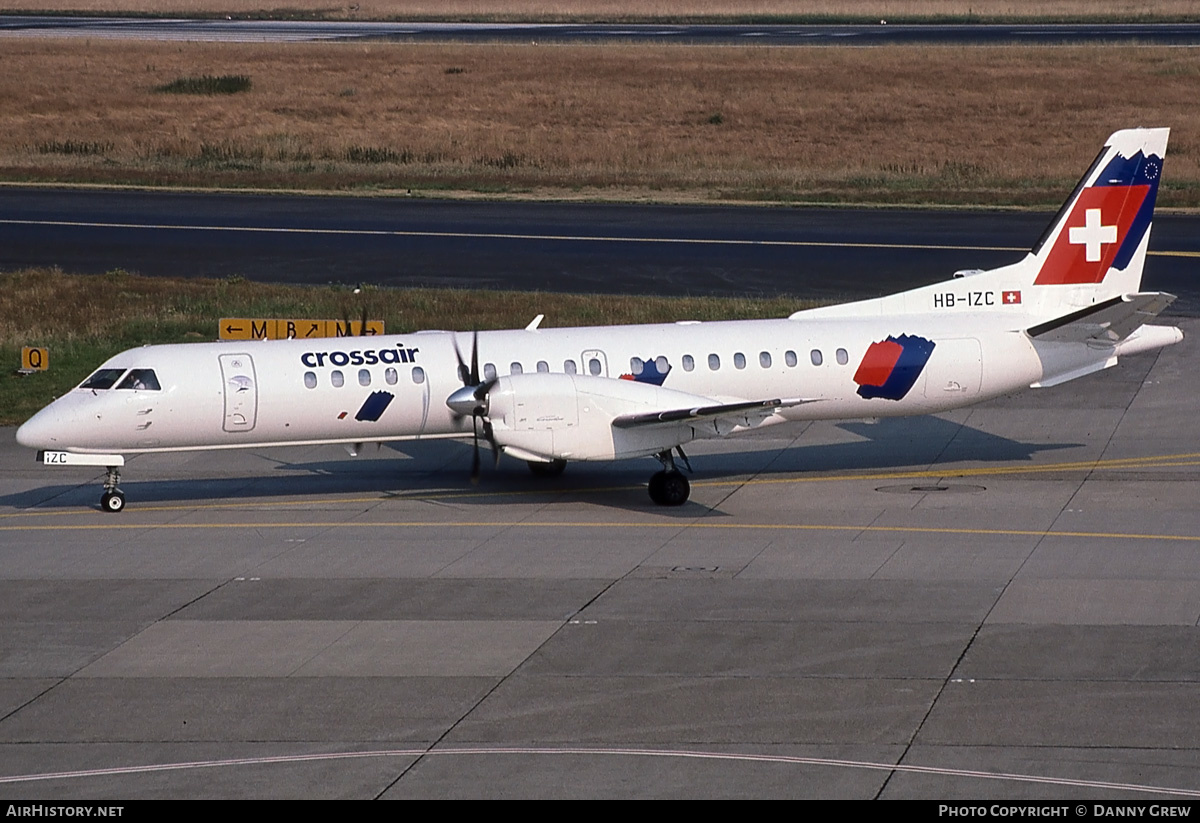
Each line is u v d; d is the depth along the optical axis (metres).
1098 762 62.91
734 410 105.69
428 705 71.31
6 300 191.75
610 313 181.75
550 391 107.88
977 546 98.50
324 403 112.44
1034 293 123.88
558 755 65.06
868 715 68.81
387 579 93.38
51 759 65.50
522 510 111.88
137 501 117.06
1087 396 147.25
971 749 64.56
